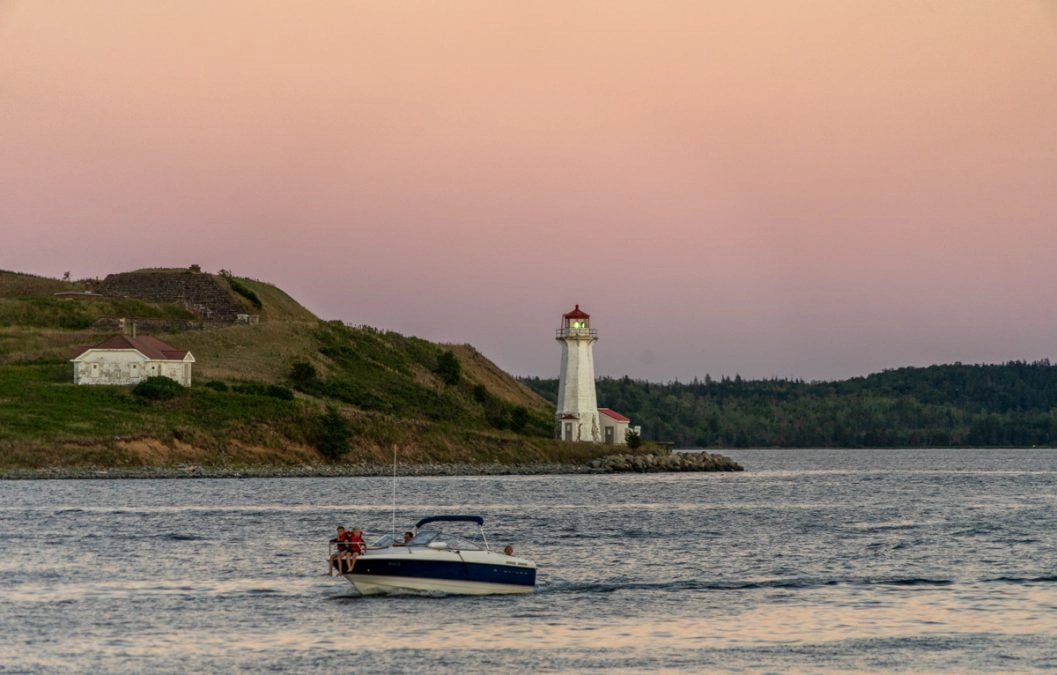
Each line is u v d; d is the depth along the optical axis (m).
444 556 113.12
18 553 139.75
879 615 105.12
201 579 121.81
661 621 102.69
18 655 90.44
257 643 94.62
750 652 92.06
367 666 88.19
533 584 115.50
